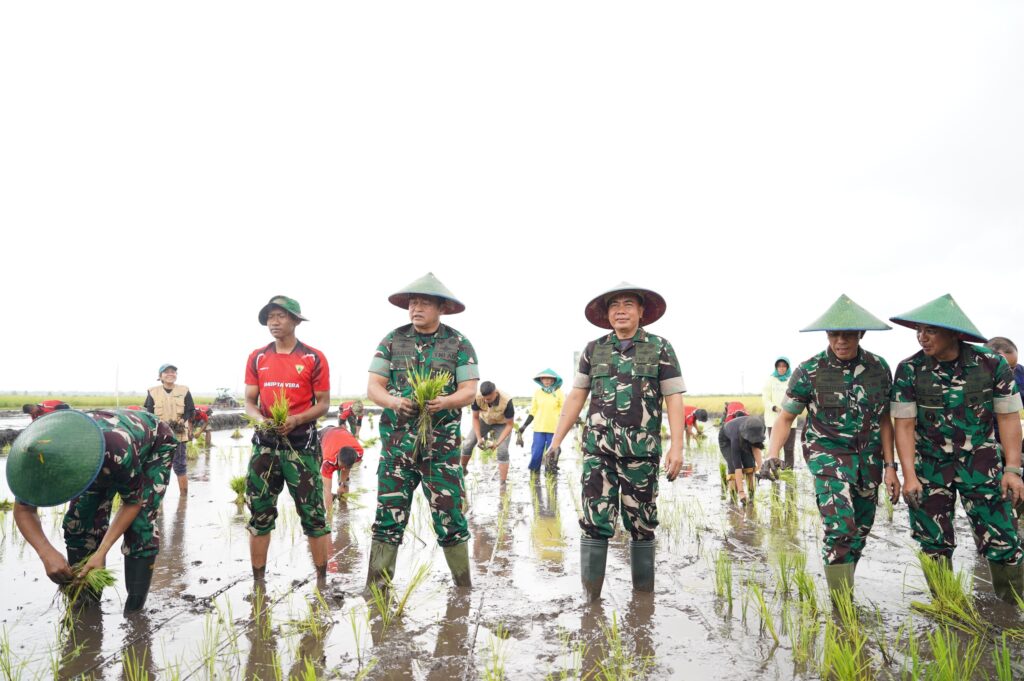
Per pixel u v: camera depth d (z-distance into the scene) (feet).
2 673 9.70
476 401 31.24
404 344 14.52
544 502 26.81
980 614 12.10
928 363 13.08
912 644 9.50
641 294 13.94
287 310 14.23
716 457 43.96
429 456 13.83
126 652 10.69
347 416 37.96
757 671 9.71
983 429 12.82
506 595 13.69
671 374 13.24
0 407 132.05
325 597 13.53
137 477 12.19
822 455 13.53
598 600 13.28
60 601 13.55
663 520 21.58
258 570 14.92
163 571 15.96
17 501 11.08
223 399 139.23
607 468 13.51
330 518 22.90
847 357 13.33
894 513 23.12
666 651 10.51
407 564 16.44
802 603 12.60
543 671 9.78
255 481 14.32
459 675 9.66
